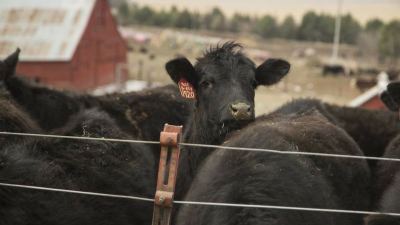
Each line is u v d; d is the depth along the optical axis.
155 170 8.20
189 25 114.19
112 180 6.88
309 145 6.68
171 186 5.50
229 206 5.34
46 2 42.38
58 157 6.79
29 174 6.11
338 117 12.16
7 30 40.81
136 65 56.34
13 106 8.43
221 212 5.38
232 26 112.25
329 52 87.62
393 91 8.71
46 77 38.88
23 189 5.89
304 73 57.94
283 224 5.31
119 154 7.42
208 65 8.54
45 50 39.06
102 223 6.32
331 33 102.81
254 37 104.25
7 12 42.00
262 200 5.39
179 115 11.64
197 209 5.71
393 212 6.05
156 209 5.50
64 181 6.38
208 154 8.11
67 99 11.02
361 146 11.68
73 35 39.94
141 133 10.98
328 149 6.95
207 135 8.32
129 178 7.13
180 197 8.24
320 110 10.02
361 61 79.25
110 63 44.47
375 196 7.63
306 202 5.67
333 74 57.53
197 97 8.68
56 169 6.47
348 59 80.88
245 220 5.22
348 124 11.95
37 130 8.10
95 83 42.41
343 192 6.76
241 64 8.55
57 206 5.96
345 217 6.50
